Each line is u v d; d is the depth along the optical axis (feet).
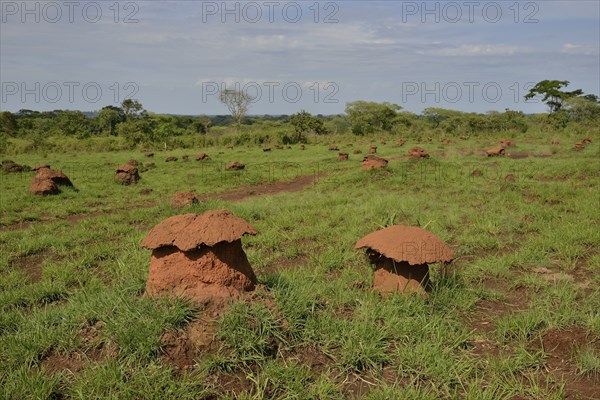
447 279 20.25
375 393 12.37
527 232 30.53
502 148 81.41
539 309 17.35
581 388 12.98
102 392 12.17
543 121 171.63
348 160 86.63
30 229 34.55
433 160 67.51
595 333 15.55
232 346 13.78
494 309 18.70
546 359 14.57
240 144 154.10
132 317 14.26
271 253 27.61
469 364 13.97
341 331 15.33
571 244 26.25
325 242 28.99
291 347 14.46
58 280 22.80
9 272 24.99
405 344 14.89
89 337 14.39
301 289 17.85
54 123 191.42
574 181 50.60
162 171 79.46
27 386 12.26
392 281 18.53
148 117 219.20
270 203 42.45
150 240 15.60
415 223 31.86
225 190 59.88
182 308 14.39
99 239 31.99
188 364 13.37
